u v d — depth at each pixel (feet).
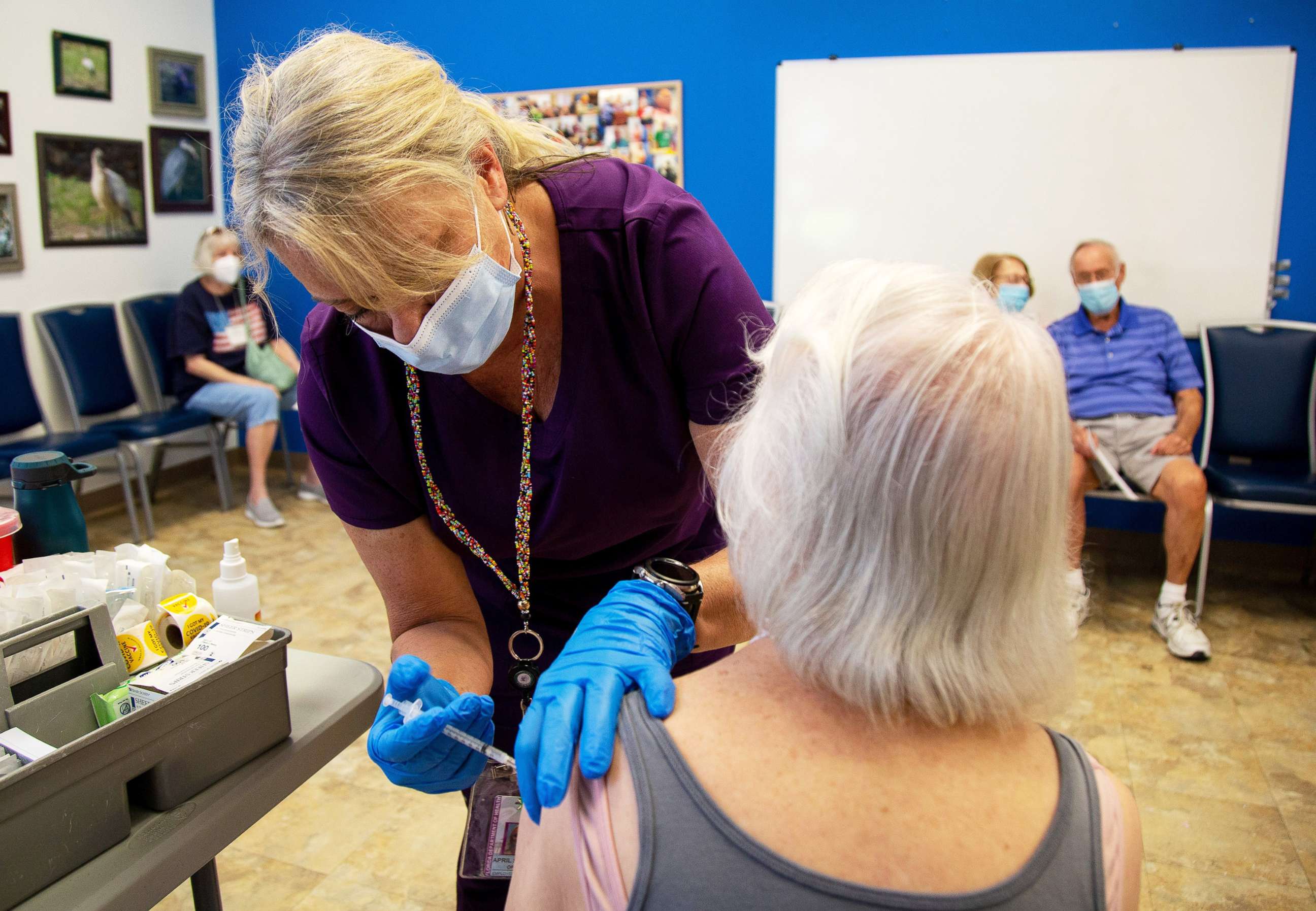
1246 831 6.89
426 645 3.45
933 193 12.81
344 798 7.39
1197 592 10.57
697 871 1.79
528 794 2.21
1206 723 8.32
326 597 11.08
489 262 2.68
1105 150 12.06
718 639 3.22
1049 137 12.23
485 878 3.41
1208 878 6.43
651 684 2.11
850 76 12.78
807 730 1.94
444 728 2.57
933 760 1.90
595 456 3.35
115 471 14.52
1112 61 11.82
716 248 3.23
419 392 3.30
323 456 3.47
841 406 1.85
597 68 13.96
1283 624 10.37
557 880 2.04
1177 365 11.03
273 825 7.04
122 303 14.49
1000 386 1.80
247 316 14.48
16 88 13.03
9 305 13.16
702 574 3.21
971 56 12.31
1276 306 11.92
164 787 2.94
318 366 3.29
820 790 1.85
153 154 15.07
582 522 3.53
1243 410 11.16
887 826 1.80
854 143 12.99
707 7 13.26
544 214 3.12
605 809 1.95
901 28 12.53
